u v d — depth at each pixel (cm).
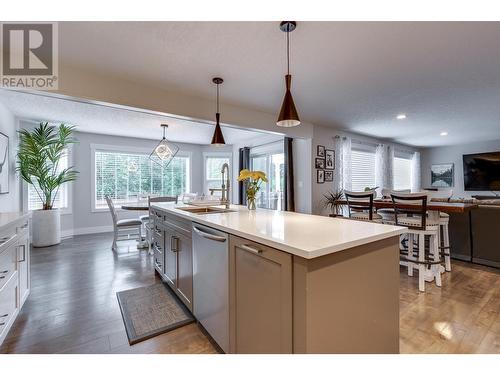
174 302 232
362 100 353
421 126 511
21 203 461
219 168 748
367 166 629
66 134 446
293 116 174
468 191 720
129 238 487
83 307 223
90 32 194
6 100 347
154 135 593
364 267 125
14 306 196
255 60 237
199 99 338
